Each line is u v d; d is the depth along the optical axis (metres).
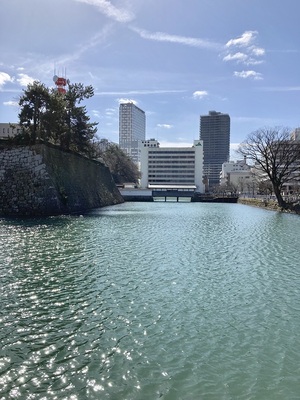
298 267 14.20
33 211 31.64
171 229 26.05
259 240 21.02
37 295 10.33
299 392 5.86
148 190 85.94
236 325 8.55
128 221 31.48
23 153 33.53
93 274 12.66
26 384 5.88
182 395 5.70
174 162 137.50
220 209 53.88
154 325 8.42
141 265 14.17
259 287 11.55
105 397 5.59
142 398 5.59
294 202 46.56
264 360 6.90
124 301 10.02
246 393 5.80
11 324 8.27
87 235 21.45
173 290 11.10
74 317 8.78
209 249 17.88
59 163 38.19
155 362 6.71
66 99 48.12
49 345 7.27
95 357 6.83
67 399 5.51
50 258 14.91
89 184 49.72
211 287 11.48
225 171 158.00
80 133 50.19
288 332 8.20
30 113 35.91
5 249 16.42
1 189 32.25
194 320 8.79
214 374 6.36
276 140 52.84
